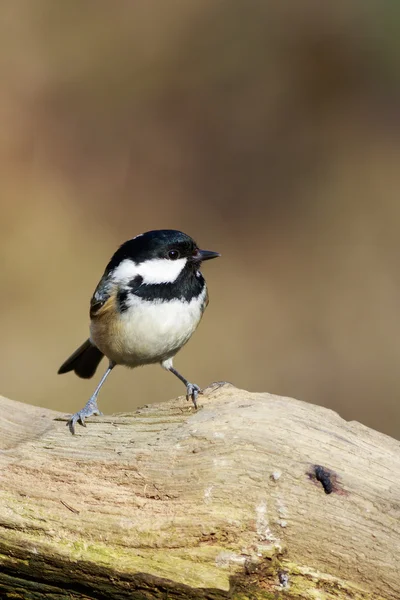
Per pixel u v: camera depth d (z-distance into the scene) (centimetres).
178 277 704
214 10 1808
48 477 545
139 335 704
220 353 1333
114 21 1753
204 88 1770
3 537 523
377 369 1303
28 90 1669
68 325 1317
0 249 1445
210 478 519
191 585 492
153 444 546
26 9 1708
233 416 546
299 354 1338
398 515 509
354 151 1725
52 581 523
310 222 1633
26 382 1202
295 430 536
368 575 505
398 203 1634
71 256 1456
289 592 505
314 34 1822
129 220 1569
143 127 1708
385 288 1468
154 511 520
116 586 508
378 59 1819
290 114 1775
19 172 1573
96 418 581
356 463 525
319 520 507
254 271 1536
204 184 1670
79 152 1642
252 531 507
